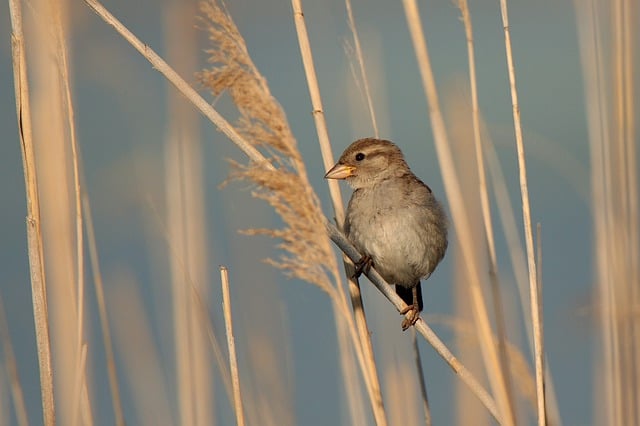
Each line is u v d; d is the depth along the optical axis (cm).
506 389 788
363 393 954
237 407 804
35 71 942
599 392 927
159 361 1078
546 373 872
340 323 934
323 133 899
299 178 704
